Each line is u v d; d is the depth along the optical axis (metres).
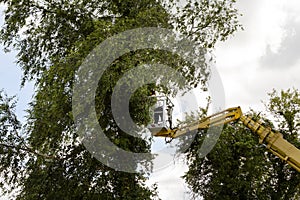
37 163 16.39
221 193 23.83
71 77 14.78
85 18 17.75
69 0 17.80
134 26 15.38
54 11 18.03
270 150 17.14
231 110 17.73
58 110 15.26
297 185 25.39
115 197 15.89
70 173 16.06
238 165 23.91
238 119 17.70
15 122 16.83
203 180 23.95
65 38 18.09
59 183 15.93
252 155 23.97
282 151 16.88
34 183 16.30
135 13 16.77
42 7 18.17
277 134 17.12
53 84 15.26
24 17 18.19
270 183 25.61
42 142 16.14
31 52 18.34
